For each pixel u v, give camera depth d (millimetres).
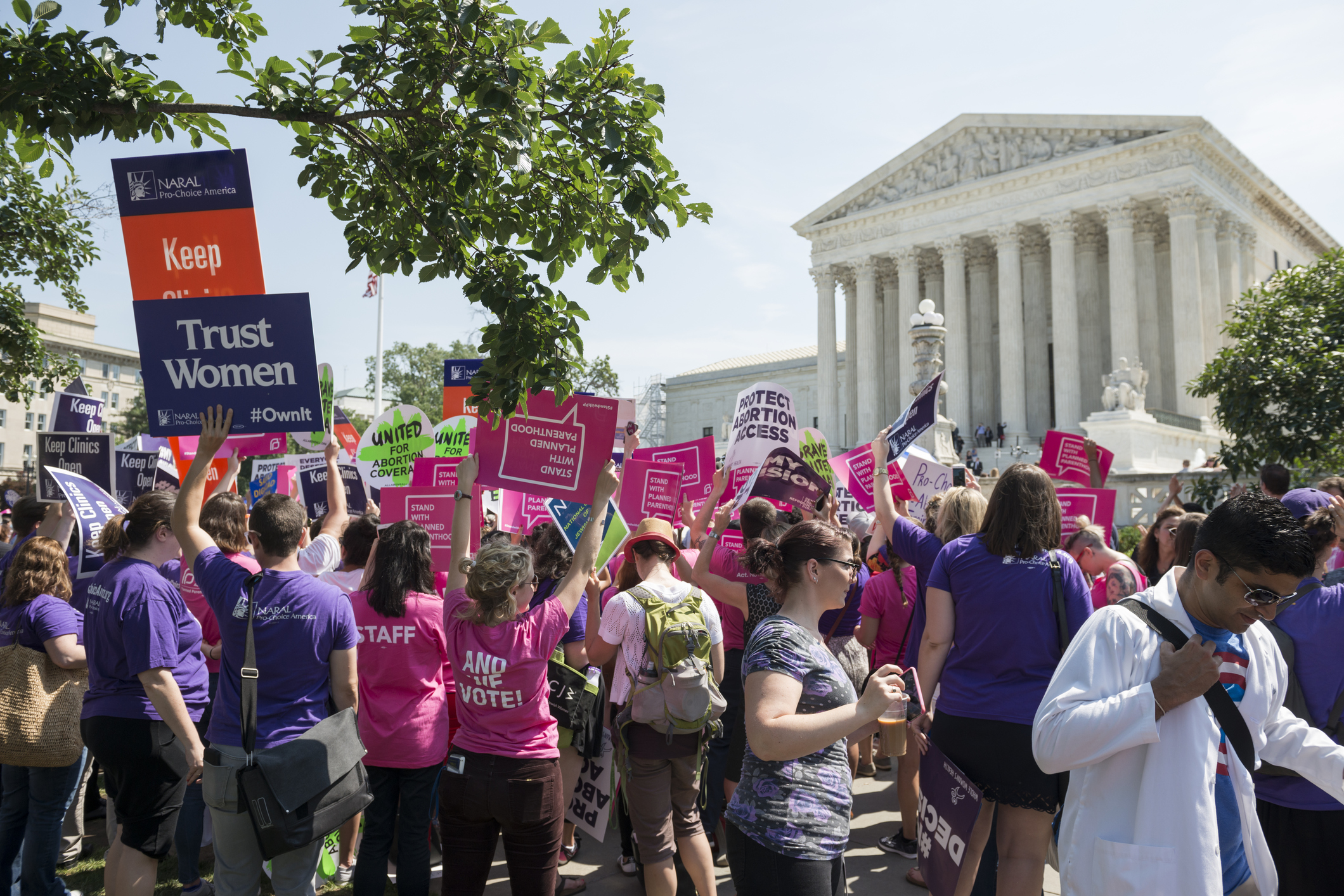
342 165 4988
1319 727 3670
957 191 51312
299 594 4105
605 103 4242
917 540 5203
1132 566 5926
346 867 5953
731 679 5906
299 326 4281
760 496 7094
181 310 4320
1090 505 9016
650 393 79188
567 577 4379
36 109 3936
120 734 4430
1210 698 2834
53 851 4883
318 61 4375
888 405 58250
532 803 4020
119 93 4090
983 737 3934
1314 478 15133
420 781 4730
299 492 9469
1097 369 51219
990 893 4348
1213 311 44344
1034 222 49688
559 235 4512
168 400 4312
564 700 5418
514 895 4070
